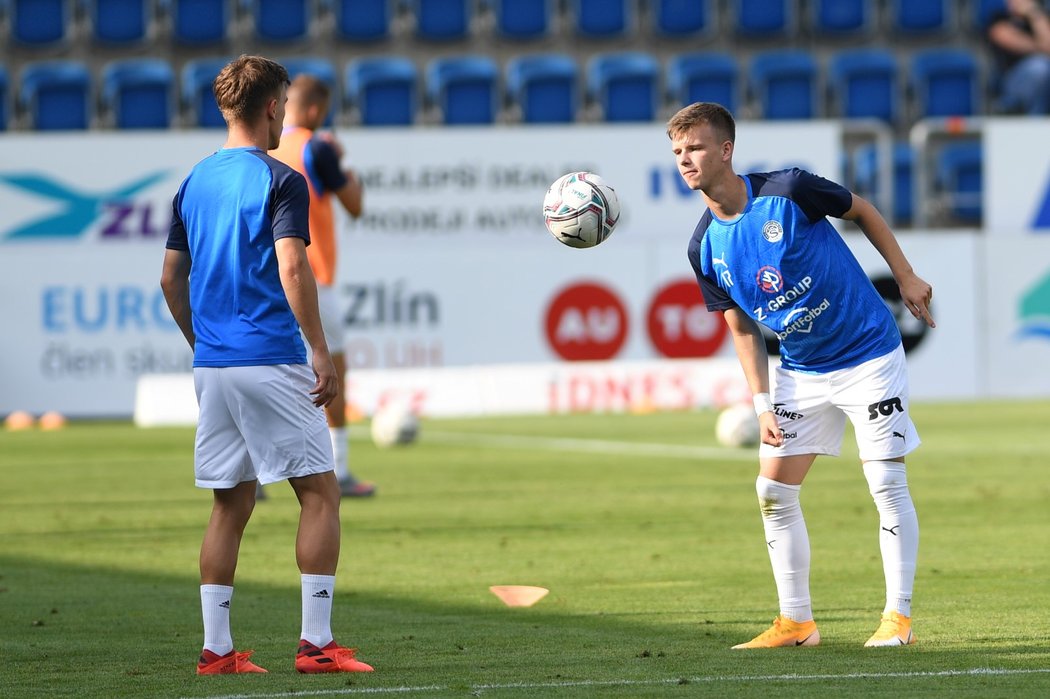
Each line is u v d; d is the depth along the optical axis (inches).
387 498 1481.3
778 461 762.8
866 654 721.6
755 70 3152.1
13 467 1845.5
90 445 2145.7
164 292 740.0
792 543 757.3
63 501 1501.0
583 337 2596.0
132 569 1079.0
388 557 1106.7
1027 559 1056.2
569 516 1336.1
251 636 811.4
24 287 2529.5
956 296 2600.9
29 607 915.4
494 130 2596.0
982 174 3036.4
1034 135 2659.9
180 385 2541.8
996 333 2605.8
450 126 3097.9
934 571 1004.6
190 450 2059.5
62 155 2573.8
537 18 3297.2
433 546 1162.6
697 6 3319.4
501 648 756.0
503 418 2513.5
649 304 2596.0
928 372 2603.3
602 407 2593.5
